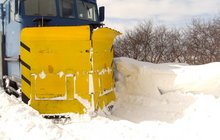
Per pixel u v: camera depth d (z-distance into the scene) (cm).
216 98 646
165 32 1723
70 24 767
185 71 725
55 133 495
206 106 623
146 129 532
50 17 736
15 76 754
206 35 1570
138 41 1697
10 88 803
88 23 820
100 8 888
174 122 580
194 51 1561
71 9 776
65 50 589
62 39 586
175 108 650
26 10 711
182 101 668
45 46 593
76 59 587
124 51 1697
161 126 550
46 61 594
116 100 713
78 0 799
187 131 520
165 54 1659
